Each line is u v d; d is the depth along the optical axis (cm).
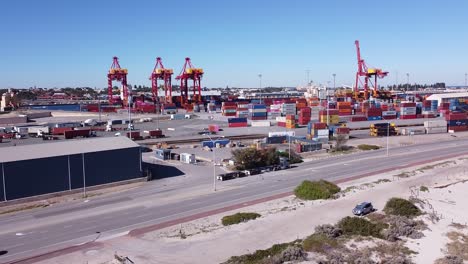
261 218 4116
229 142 8925
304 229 3822
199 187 5459
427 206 4525
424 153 8025
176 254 3269
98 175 5469
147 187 5503
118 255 3259
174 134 11138
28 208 4606
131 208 4553
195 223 4025
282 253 3133
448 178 5903
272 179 5869
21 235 3750
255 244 3481
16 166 4822
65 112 18875
